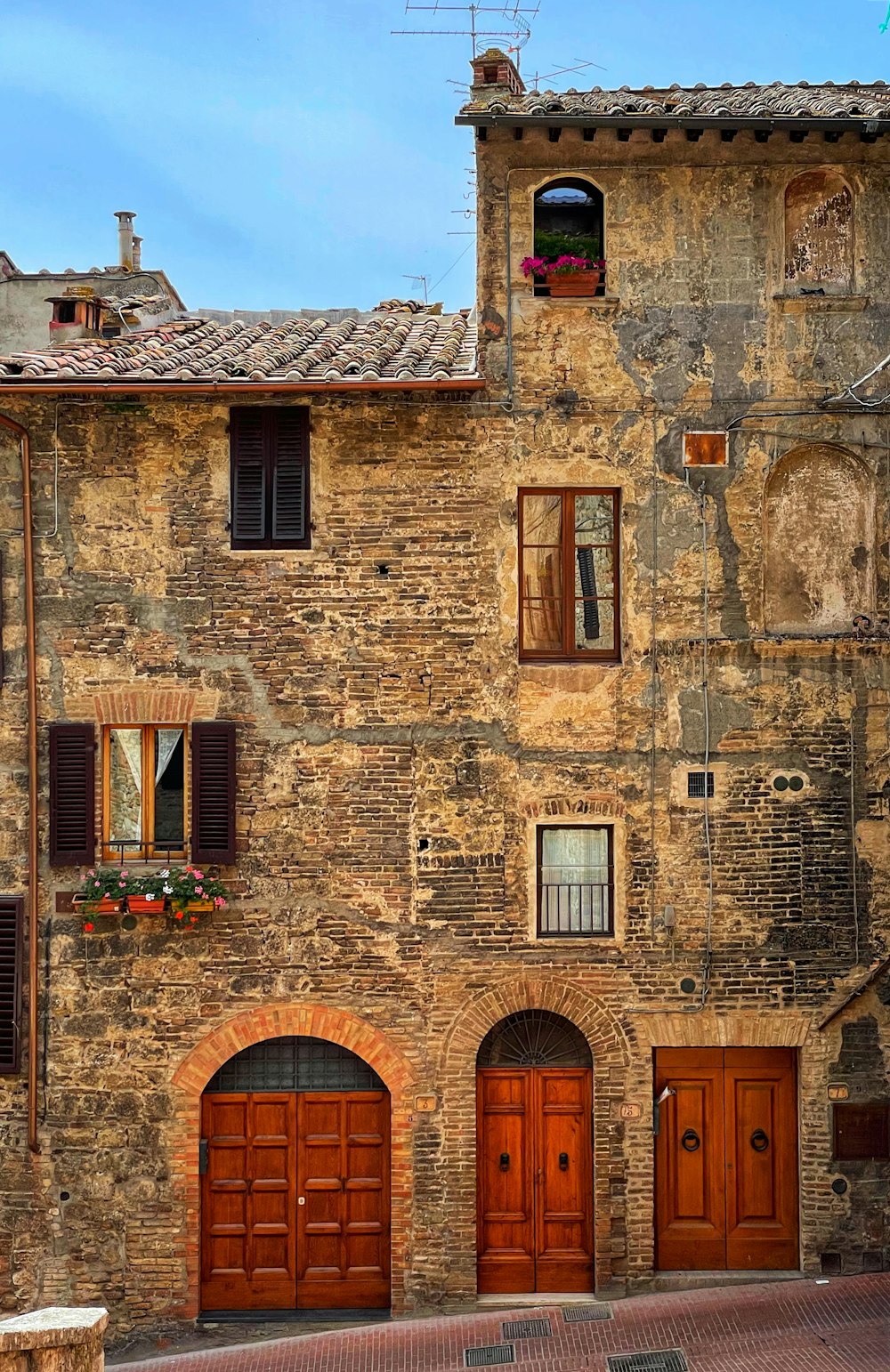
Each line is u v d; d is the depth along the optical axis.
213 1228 15.29
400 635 15.20
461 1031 15.12
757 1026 15.18
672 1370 13.30
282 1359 14.22
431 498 15.20
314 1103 15.39
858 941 15.24
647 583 15.27
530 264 15.12
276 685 15.22
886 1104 15.19
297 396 15.06
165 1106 15.10
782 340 15.28
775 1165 15.42
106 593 15.22
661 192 15.24
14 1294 14.98
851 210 15.38
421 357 15.95
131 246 22.12
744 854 15.23
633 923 15.18
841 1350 13.43
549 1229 15.35
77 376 14.67
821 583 15.46
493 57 16.42
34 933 15.04
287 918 15.16
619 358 15.25
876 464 15.32
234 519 15.26
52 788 15.09
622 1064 15.16
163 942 15.13
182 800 15.34
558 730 15.23
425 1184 15.07
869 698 15.32
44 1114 15.07
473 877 15.18
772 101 15.38
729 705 15.27
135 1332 14.95
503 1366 13.68
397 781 15.19
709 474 15.27
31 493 15.20
